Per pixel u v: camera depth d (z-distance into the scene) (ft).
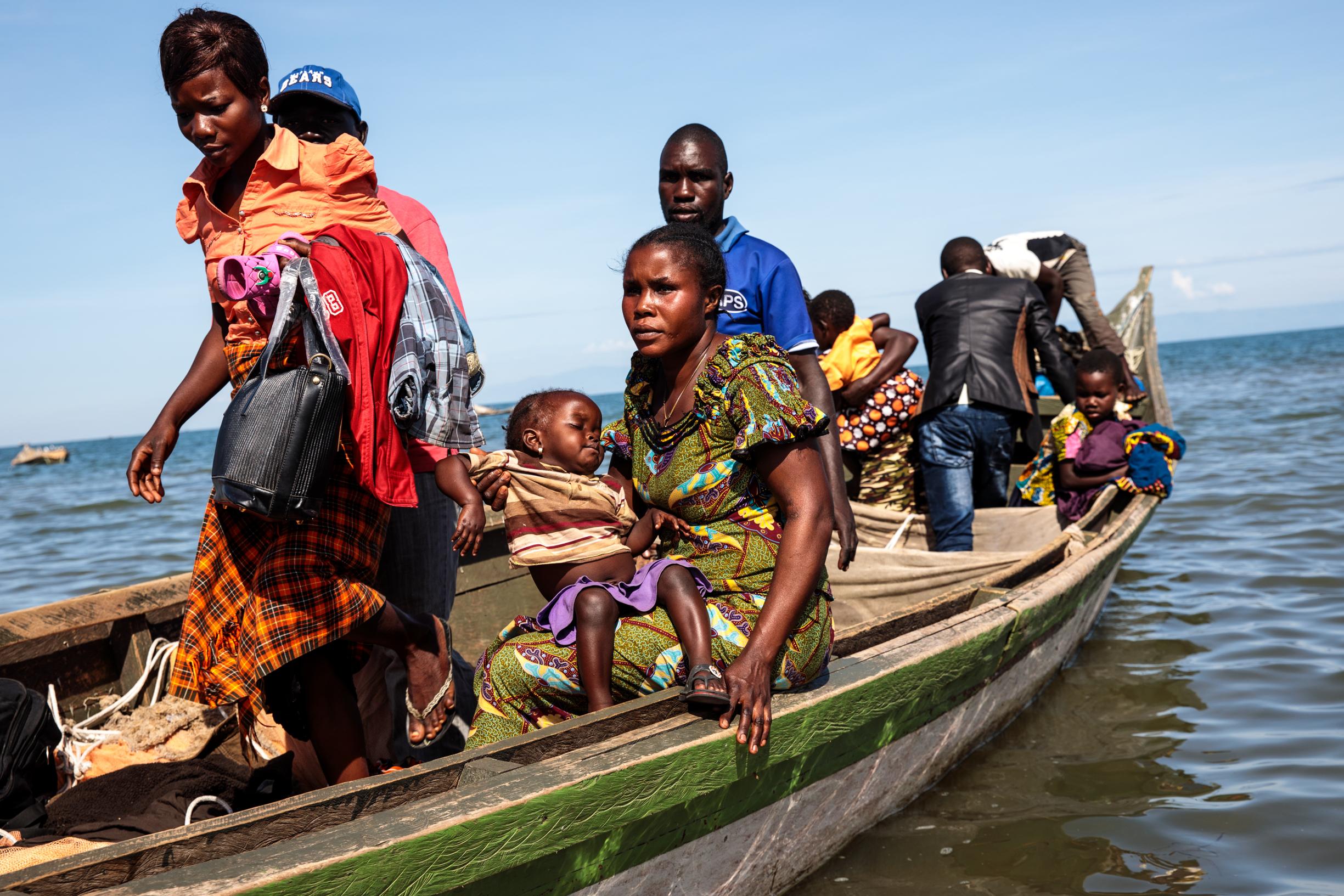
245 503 7.29
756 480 8.42
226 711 11.33
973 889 9.78
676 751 7.39
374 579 8.42
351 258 7.82
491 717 8.59
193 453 161.79
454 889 6.18
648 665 8.27
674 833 7.73
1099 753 13.14
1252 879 9.86
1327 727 13.69
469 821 6.19
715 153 11.68
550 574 8.78
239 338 8.33
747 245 11.83
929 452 18.88
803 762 8.84
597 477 8.97
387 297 7.92
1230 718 14.19
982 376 18.43
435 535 9.89
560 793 6.66
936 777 12.11
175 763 9.59
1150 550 26.18
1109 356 20.38
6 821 8.47
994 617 11.91
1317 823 10.94
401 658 8.73
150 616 12.42
